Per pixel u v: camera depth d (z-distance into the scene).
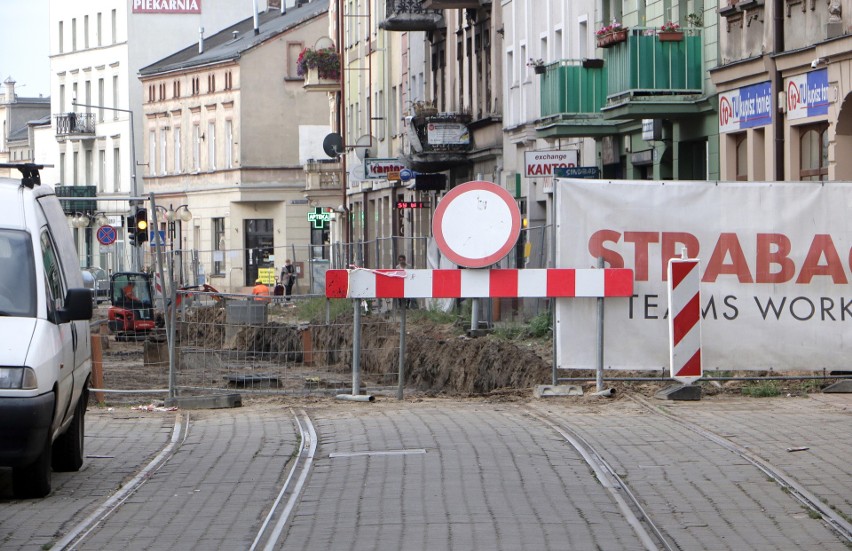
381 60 72.19
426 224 62.69
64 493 13.52
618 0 38.50
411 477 13.57
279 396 21.69
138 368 32.44
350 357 22.77
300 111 93.12
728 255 19.34
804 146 29.22
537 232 30.58
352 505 12.27
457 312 34.47
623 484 13.03
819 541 10.66
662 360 19.55
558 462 14.34
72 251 15.88
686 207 19.33
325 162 81.19
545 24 44.72
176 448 16.41
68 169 123.06
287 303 22.77
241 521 11.74
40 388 12.60
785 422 16.89
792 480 13.07
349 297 19.80
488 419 17.91
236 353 22.47
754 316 19.44
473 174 55.00
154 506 12.56
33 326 13.13
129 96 111.94
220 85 94.81
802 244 19.45
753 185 19.36
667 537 10.84
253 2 107.44
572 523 11.33
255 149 92.56
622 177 39.47
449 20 58.03
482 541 10.69
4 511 12.49
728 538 10.79
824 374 19.61
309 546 10.70
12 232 13.91
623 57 34.03
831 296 19.50
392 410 19.33
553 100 39.16
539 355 25.11
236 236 93.56
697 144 35.00
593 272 19.20
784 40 29.27
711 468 13.82
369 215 75.56
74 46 121.12
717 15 32.56
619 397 19.56
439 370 28.02
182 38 113.00
